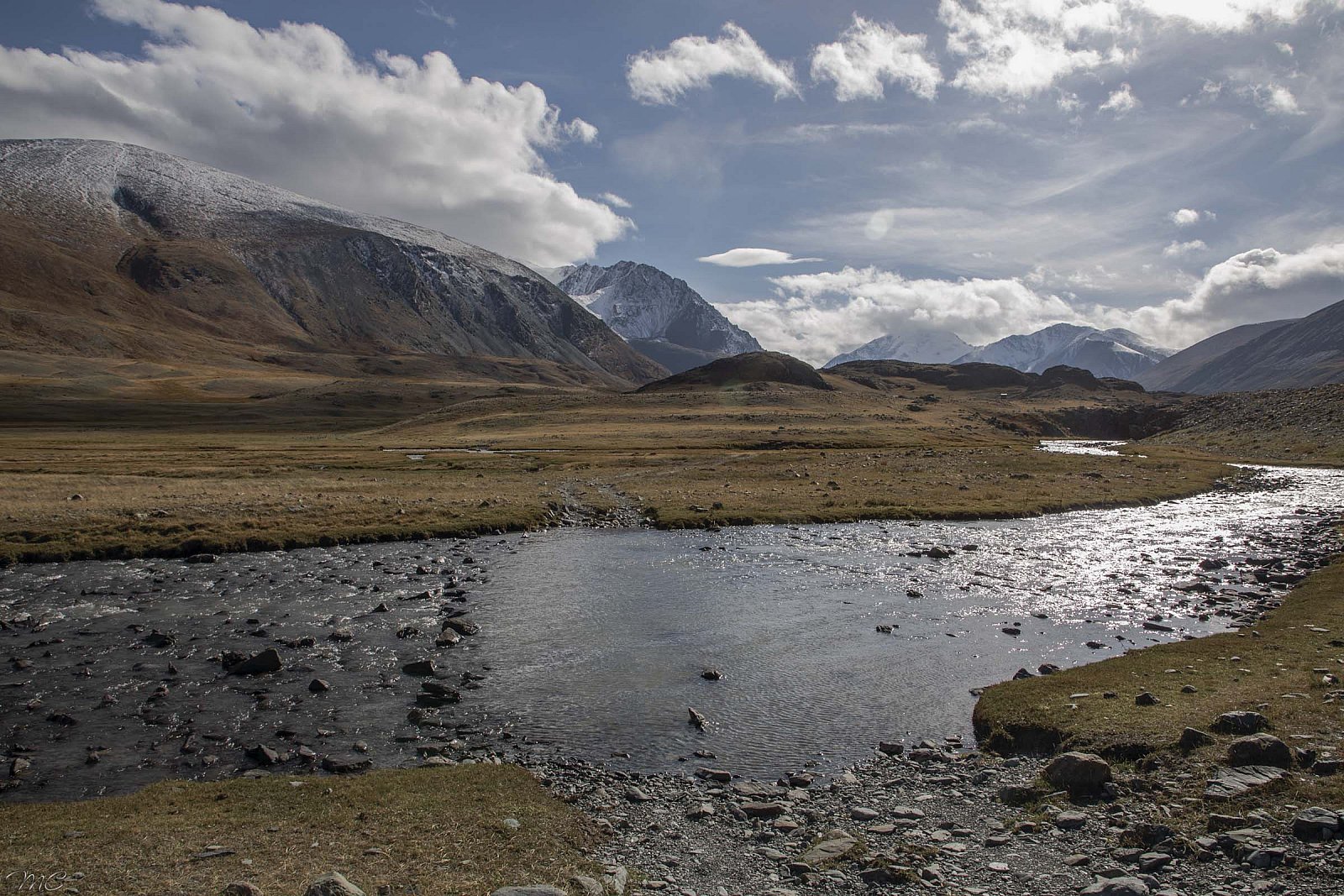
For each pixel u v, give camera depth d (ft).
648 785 51.39
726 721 62.49
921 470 262.88
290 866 38.52
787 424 481.05
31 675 71.46
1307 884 34.14
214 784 49.78
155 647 80.74
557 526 167.32
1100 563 124.98
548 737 59.57
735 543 145.79
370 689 69.41
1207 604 97.30
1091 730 54.24
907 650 80.43
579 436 426.10
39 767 53.31
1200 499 207.82
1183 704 57.52
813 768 53.93
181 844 41.09
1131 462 292.81
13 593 103.14
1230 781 44.06
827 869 39.42
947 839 42.57
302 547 139.23
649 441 394.93
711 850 42.32
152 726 60.64
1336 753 45.91
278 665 74.08
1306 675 62.75
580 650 81.00
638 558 131.64
